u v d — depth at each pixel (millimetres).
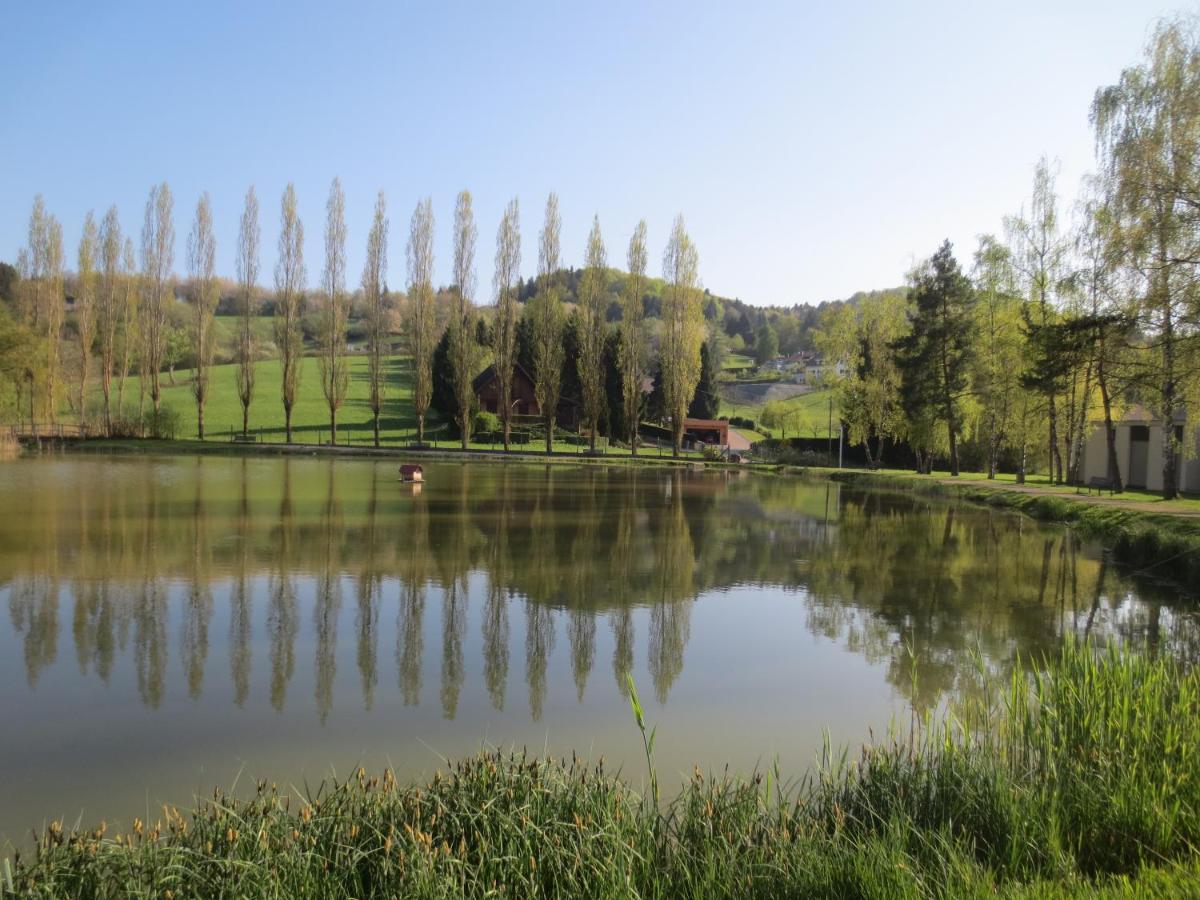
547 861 3791
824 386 58812
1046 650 9828
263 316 102125
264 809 4273
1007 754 5219
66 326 62688
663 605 11961
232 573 13242
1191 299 16547
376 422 51656
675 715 7465
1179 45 21078
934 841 4086
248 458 42062
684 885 3730
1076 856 4062
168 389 70312
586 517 21781
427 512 21594
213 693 7832
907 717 7449
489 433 59156
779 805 4582
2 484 26250
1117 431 34500
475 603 11742
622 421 63406
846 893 3598
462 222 51938
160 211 51875
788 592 13062
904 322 45844
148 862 3729
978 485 32469
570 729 7086
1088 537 19297
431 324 52062
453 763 6258
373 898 3539
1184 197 16734
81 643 9344
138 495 23609
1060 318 28250
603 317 52938
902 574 14797
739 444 68938
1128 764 4738
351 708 7500
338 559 14633
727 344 129250
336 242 51562
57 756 6332
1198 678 6039
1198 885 3398
